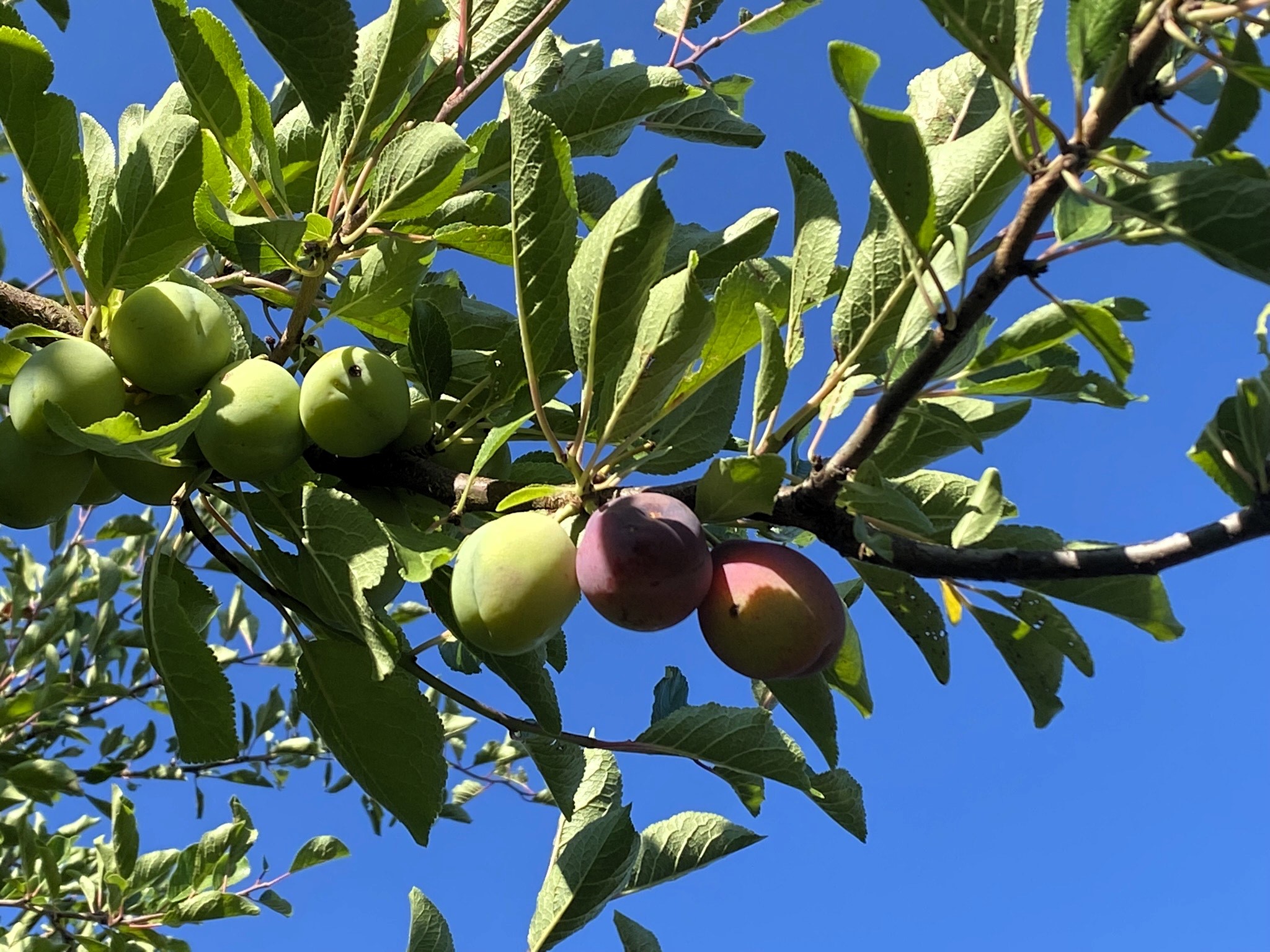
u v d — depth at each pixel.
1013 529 0.54
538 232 0.51
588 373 0.51
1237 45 0.41
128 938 0.93
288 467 0.57
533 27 0.66
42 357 0.52
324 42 0.54
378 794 0.58
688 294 0.49
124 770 1.15
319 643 0.58
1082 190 0.43
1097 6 0.42
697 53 0.85
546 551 0.50
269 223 0.55
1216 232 0.42
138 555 1.28
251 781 1.23
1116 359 0.47
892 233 0.53
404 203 0.59
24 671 1.11
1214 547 0.46
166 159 0.54
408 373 0.65
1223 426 0.47
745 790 0.60
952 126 0.57
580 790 0.68
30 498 0.53
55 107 0.53
